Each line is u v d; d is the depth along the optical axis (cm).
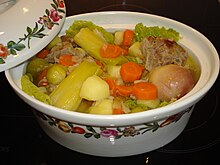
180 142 38
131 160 37
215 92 44
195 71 40
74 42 44
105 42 44
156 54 40
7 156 38
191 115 41
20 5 38
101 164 37
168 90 36
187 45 41
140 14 45
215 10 61
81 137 35
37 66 41
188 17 59
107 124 31
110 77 40
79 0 64
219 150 37
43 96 36
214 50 38
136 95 37
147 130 33
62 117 31
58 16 40
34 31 38
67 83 37
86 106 37
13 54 37
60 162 37
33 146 39
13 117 43
